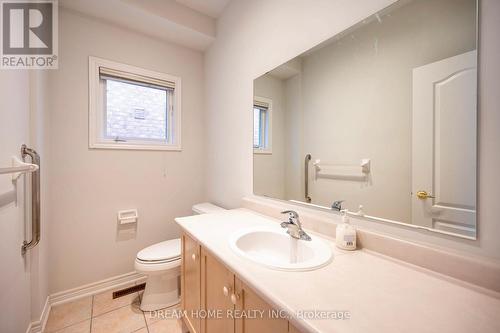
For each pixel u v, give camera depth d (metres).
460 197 0.69
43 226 1.43
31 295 1.30
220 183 2.07
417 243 0.75
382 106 0.89
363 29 0.95
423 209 0.77
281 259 1.08
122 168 1.90
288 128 1.34
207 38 2.07
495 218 0.62
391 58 0.86
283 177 1.38
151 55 2.03
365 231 0.89
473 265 0.63
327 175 1.12
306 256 0.96
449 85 0.71
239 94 1.76
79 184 1.71
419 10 0.78
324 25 1.10
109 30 1.82
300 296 0.59
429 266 0.71
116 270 1.87
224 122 1.98
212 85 2.17
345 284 0.65
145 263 1.50
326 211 1.12
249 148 1.67
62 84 1.63
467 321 0.50
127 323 1.45
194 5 1.89
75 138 1.69
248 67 1.65
